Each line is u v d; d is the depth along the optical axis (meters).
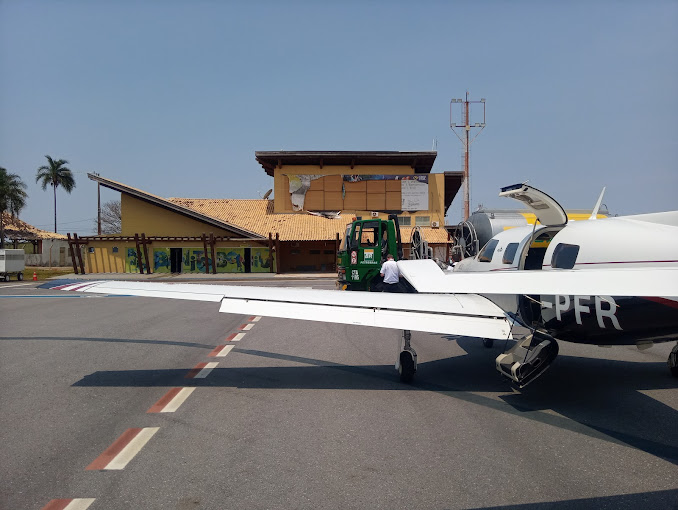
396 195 45.12
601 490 3.54
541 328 6.11
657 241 5.02
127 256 41.59
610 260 5.25
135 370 7.24
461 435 4.64
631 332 5.30
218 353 8.52
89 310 15.48
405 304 5.91
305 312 5.88
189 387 6.32
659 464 3.99
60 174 66.81
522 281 4.18
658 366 7.52
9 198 56.59
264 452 4.24
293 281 31.75
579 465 3.97
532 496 3.45
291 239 39.91
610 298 5.19
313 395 5.98
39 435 4.61
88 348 8.95
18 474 3.79
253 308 5.97
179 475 3.78
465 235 15.14
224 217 44.69
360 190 45.41
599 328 5.45
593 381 6.61
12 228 72.25
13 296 20.50
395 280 13.21
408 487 3.59
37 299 19.17
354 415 5.23
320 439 4.54
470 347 9.17
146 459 4.08
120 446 4.35
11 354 8.38
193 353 8.52
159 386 6.36
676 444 4.41
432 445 4.40
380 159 45.69
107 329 11.33
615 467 3.93
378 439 4.54
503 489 3.56
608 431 4.74
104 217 71.38
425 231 43.06
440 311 5.70
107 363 7.71
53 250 61.09
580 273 4.03
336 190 45.50
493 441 4.50
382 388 6.31
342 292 6.50
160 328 11.51
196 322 12.61
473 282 4.49
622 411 5.35
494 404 5.62
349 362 7.85
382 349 8.95
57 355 8.31
